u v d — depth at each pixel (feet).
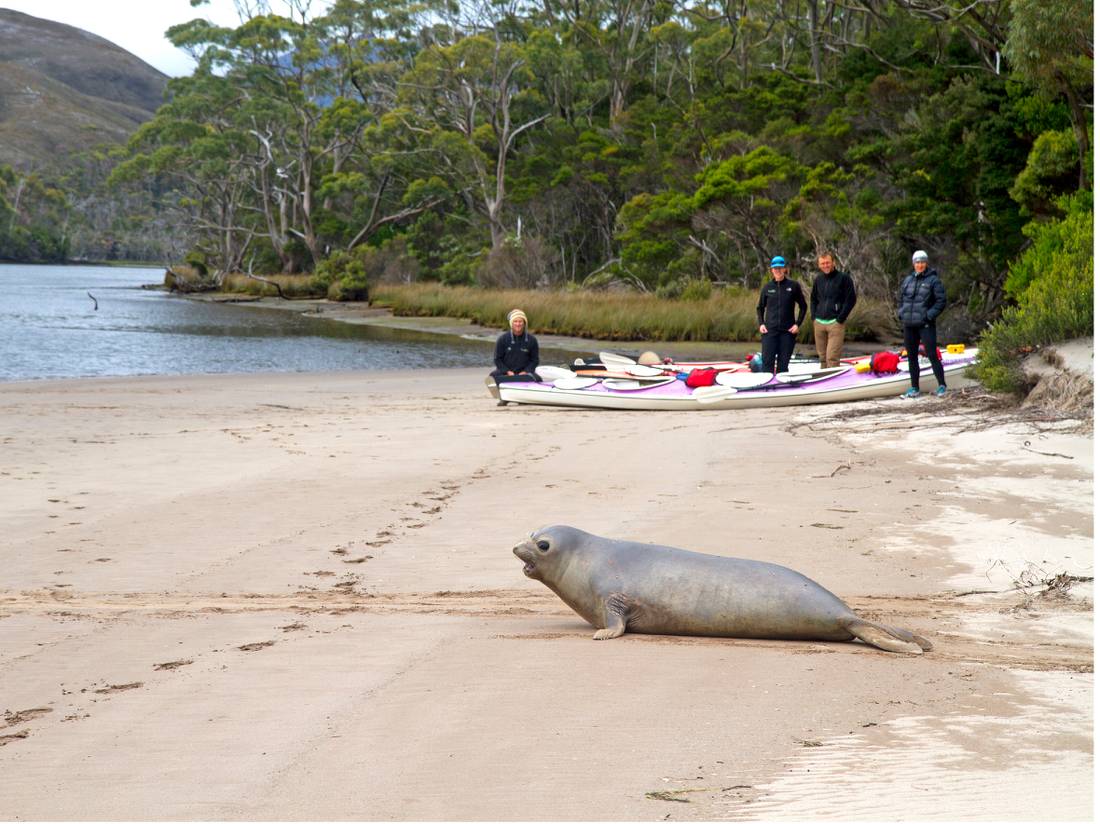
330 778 11.78
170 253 371.35
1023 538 24.73
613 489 32.63
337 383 79.05
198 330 145.28
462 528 27.66
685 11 271.49
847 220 120.16
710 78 236.63
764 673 15.12
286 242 272.51
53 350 112.06
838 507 28.73
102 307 200.85
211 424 51.90
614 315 128.88
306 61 266.36
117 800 11.46
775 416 50.98
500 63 239.50
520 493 32.27
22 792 11.82
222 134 260.21
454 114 248.73
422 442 44.57
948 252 114.32
